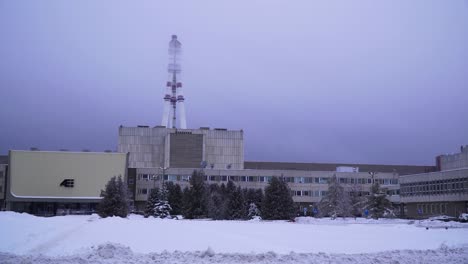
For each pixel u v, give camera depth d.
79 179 115.06
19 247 20.94
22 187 113.44
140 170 126.44
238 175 129.88
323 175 134.12
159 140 153.38
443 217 79.81
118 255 18.28
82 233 26.45
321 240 27.38
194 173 72.56
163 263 16.78
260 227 38.47
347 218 80.06
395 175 137.88
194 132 153.38
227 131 155.88
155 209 71.75
